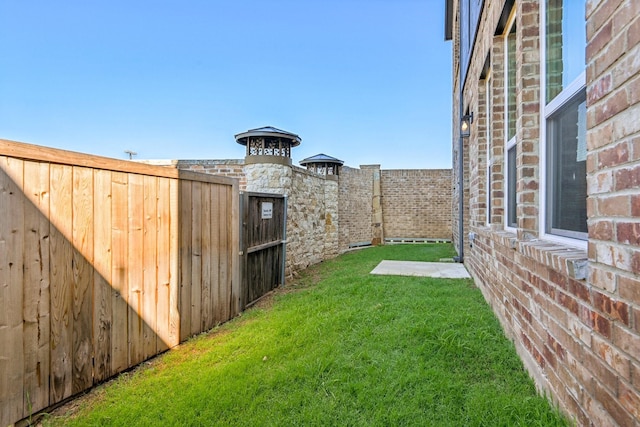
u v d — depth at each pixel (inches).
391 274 234.1
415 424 69.8
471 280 207.8
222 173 264.7
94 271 96.5
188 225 132.6
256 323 143.8
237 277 165.3
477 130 182.5
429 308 144.8
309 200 326.0
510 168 137.4
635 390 44.6
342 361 98.9
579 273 59.2
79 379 91.1
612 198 50.0
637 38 44.3
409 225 540.1
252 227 189.3
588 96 57.0
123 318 104.9
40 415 81.7
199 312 137.6
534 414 70.2
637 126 44.3
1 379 74.4
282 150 263.7
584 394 59.2
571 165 77.6
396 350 105.3
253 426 71.7
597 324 54.7
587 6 57.1
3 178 75.6
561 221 83.3
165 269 121.4
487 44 154.3
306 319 138.8
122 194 105.7
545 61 90.2
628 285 46.1
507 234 124.6
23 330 78.9
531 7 94.7
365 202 511.5
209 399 82.1
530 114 95.8
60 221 87.7
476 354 101.2
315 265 328.8
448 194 528.4
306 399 80.7
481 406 74.2
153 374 101.4
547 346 76.7
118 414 78.7
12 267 76.9
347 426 70.4
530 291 89.7
